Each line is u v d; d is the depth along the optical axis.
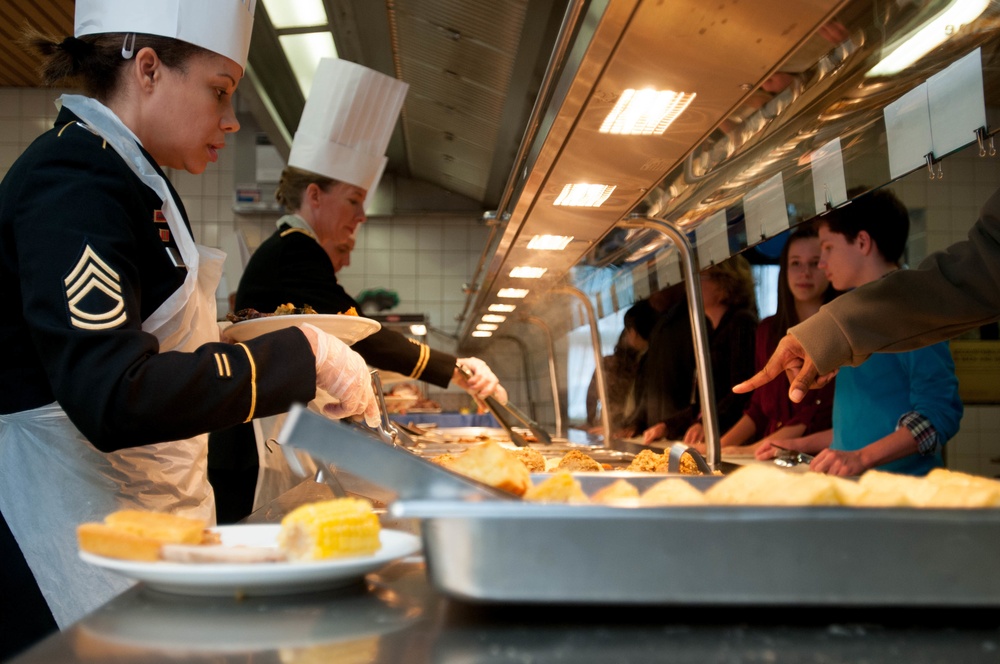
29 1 4.68
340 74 2.65
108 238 0.98
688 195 1.70
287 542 0.64
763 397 3.03
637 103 1.06
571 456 1.51
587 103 1.06
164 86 1.21
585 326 3.22
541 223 1.79
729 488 0.67
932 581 0.52
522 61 3.64
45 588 1.11
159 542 0.64
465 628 0.54
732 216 1.74
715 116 1.10
